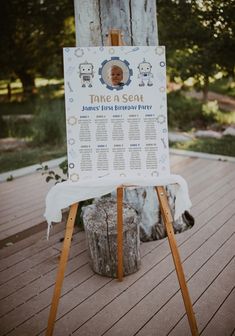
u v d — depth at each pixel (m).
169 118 7.89
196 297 2.37
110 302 2.36
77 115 2.01
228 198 3.97
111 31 2.07
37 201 4.16
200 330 2.10
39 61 9.02
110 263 2.57
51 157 6.00
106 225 2.57
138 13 2.79
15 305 2.38
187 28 5.73
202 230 3.28
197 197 4.04
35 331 2.14
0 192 4.49
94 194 1.99
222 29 5.40
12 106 9.67
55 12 7.64
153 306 2.31
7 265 2.85
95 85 2.00
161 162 2.03
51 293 2.49
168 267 2.72
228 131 7.08
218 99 9.73
